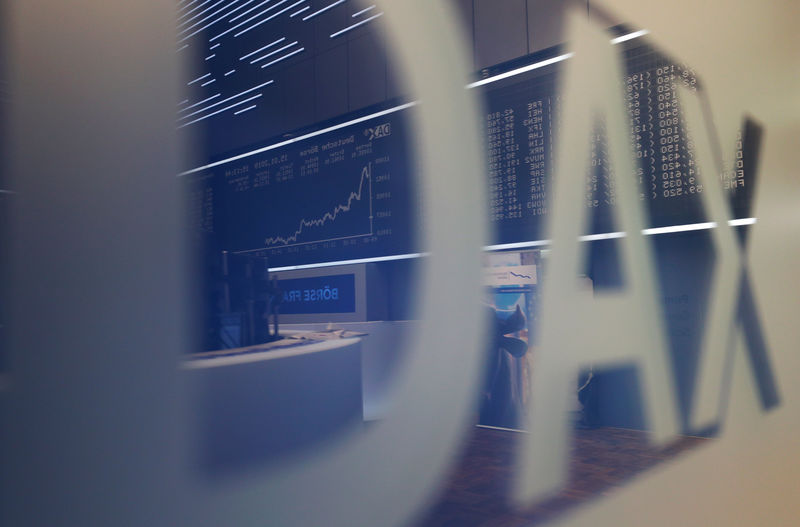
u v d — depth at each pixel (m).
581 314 4.19
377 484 2.86
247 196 6.02
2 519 1.62
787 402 3.52
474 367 4.41
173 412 2.04
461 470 3.18
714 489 2.77
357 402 3.00
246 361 2.24
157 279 2.41
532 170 4.35
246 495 2.20
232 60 6.21
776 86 3.54
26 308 2.09
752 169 3.61
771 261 3.61
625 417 4.12
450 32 4.73
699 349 3.86
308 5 5.56
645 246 4.04
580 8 4.15
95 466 1.83
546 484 2.91
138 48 3.00
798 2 3.48
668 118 3.87
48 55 2.90
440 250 4.69
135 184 2.73
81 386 1.88
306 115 5.55
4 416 1.67
